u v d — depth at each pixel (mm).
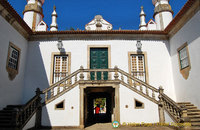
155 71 10602
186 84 8922
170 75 10586
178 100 9805
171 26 10047
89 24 12812
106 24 12711
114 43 10969
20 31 9727
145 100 8305
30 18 12648
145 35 11062
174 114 7188
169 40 11070
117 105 8188
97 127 8133
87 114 10719
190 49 8500
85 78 10398
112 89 9422
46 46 10883
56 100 8172
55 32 10695
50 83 10273
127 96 8320
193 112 7285
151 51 10914
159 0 13484
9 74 8477
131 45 10969
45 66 10547
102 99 31281
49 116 7977
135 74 10641
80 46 10898
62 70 10664
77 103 8180
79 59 10695
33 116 7598
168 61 10812
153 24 13492
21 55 9914
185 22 8945
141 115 8109
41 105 8070
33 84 10234
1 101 7703
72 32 10734
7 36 8312
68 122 7941
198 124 6496
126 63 10664
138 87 10344
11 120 6191
